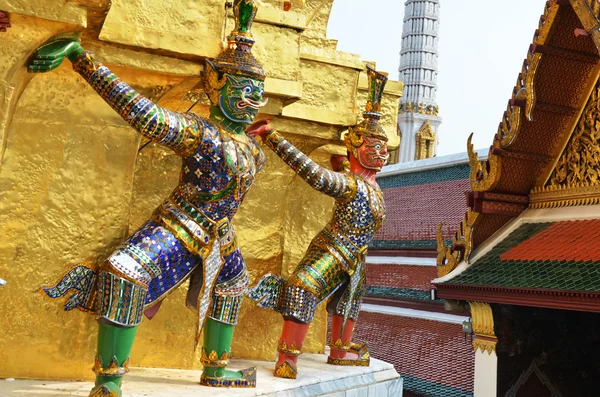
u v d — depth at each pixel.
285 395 5.80
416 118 48.12
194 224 4.87
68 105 5.12
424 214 19.89
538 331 11.22
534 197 11.38
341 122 7.10
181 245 4.82
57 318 5.13
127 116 4.53
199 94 6.25
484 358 10.95
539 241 10.53
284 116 6.83
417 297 18.19
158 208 4.93
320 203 8.13
